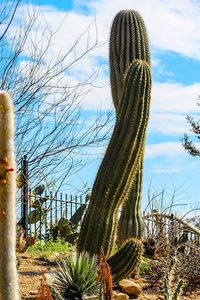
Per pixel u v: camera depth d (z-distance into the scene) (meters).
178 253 9.14
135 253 8.13
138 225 9.94
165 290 3.39
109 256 8.26
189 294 8.35
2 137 1.71
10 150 1.71
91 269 7.41
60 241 11.80
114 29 10.32
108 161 8.31
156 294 8.28
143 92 8.41
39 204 12.94
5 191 1.70
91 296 7.28
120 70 10.16
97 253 8.10
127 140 8.32
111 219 8.23
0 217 1.70
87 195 13.58
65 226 12.40
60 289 7.30
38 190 13.23
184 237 11.33
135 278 9.01
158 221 11.52
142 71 8.42
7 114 1.70
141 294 8.24
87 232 8.20
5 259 1.69
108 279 4.14
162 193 12.42
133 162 8.38
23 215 12.07
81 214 13.53
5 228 1.70
